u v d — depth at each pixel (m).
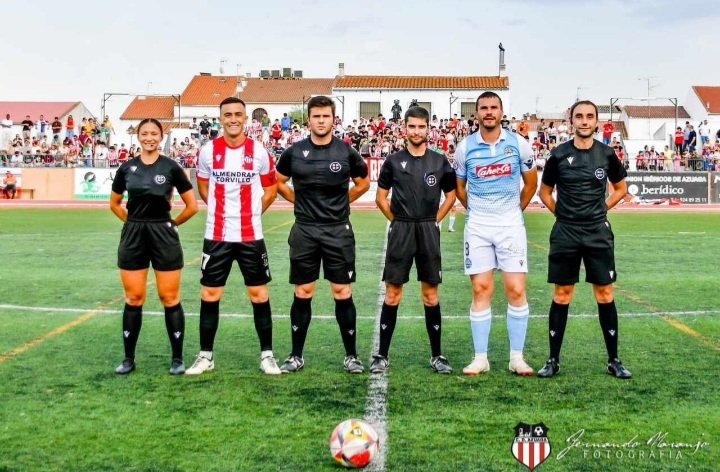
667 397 5.07
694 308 8.43
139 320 5.73
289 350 6.59
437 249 5.70
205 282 5.66
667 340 6.84
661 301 8.88
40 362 5.99
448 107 50.28
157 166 5.59
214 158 5.57
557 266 5.62
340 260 5.70
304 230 5.68
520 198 5.84
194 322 7.66
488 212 5.68
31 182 32.78
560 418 4.64
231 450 4.10
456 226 20.55
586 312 8.22
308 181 5.61
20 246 14.75
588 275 5.62
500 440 4.25
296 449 4.12
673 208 28.97
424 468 3.86
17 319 7.75
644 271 11.52
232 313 8.17
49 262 12.34
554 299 5.72
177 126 48.47
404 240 5.68
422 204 5.68
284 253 13.60
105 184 32.59
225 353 6.37
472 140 5.70
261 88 62.31
